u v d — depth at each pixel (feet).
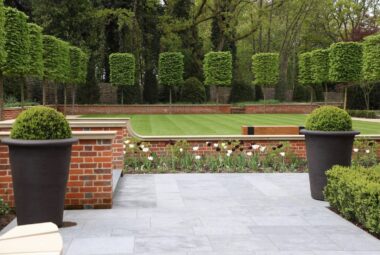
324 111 22.24
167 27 124.26
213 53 109.40
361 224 17.40
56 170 16.07
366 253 13.94
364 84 104.53
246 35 129.90
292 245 14.71
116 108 109.19
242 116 97.14
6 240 8.44
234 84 128.88
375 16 135.23
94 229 16.61
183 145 33.12
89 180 20.18
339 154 21.38
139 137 33.78
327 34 140.05
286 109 113.29
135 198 22.27
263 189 24.50
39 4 106.63
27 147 15.61
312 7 128.67
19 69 59.82
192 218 18.26
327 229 16.69
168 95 123.85
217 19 127.13
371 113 93.20
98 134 19.99
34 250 7.87
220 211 19.49
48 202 16.08
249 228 16.75
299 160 33.04
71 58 96.02
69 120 31.55
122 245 14.64
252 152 33.63
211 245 14.66
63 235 15.78
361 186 16.72
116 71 107.24
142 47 119.55
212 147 34.04
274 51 144.05
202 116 96.63
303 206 20.51
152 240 15.21
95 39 114.83
